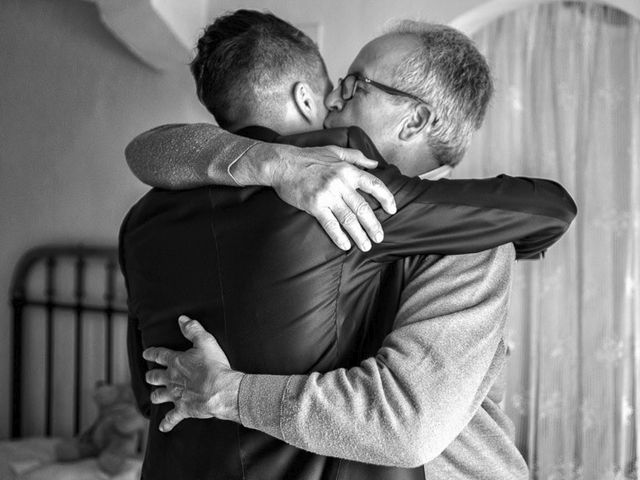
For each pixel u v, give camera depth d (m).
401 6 3.22
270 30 1.35
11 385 4.45
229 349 1.19
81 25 4.33
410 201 1.17
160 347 1.28
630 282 3.23
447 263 1.20
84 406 4.33
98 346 4.31
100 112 4.29
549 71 3.34
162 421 1.24
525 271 3.36
